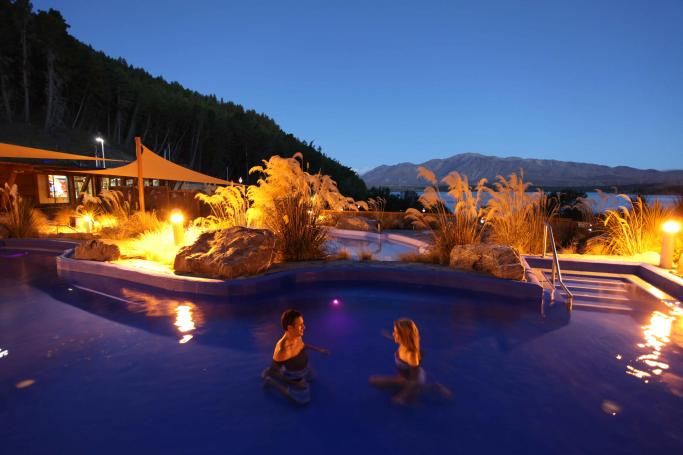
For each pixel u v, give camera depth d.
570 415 3.12
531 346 4.43
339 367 3.94
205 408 3.20
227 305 5.84
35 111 87.94
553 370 3.87
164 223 12.48
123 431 2.89
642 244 8.68
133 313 5.52
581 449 2.70
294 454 2.65
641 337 4.67
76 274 7.78
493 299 6.05
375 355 4.21
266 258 7.01
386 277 7.04
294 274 6.91
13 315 5.44
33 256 9.95
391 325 5.05
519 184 8.91
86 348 4.39
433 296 6.22
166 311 5.59
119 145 95.69
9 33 81.12
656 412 3.15
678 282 6.12
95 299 6.15
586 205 11.46
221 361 4.07
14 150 15.35
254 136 109.12
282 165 9.31
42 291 6.59
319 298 6.17
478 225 8.23
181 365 3.98
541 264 7.88
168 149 100.19
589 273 7.57
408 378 3.59
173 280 6.54
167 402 3.30
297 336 3.62
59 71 86.25
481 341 4.56
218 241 7.21
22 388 3.52
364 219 15.84
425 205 8.22
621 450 2.68
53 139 81.31
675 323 5.08
